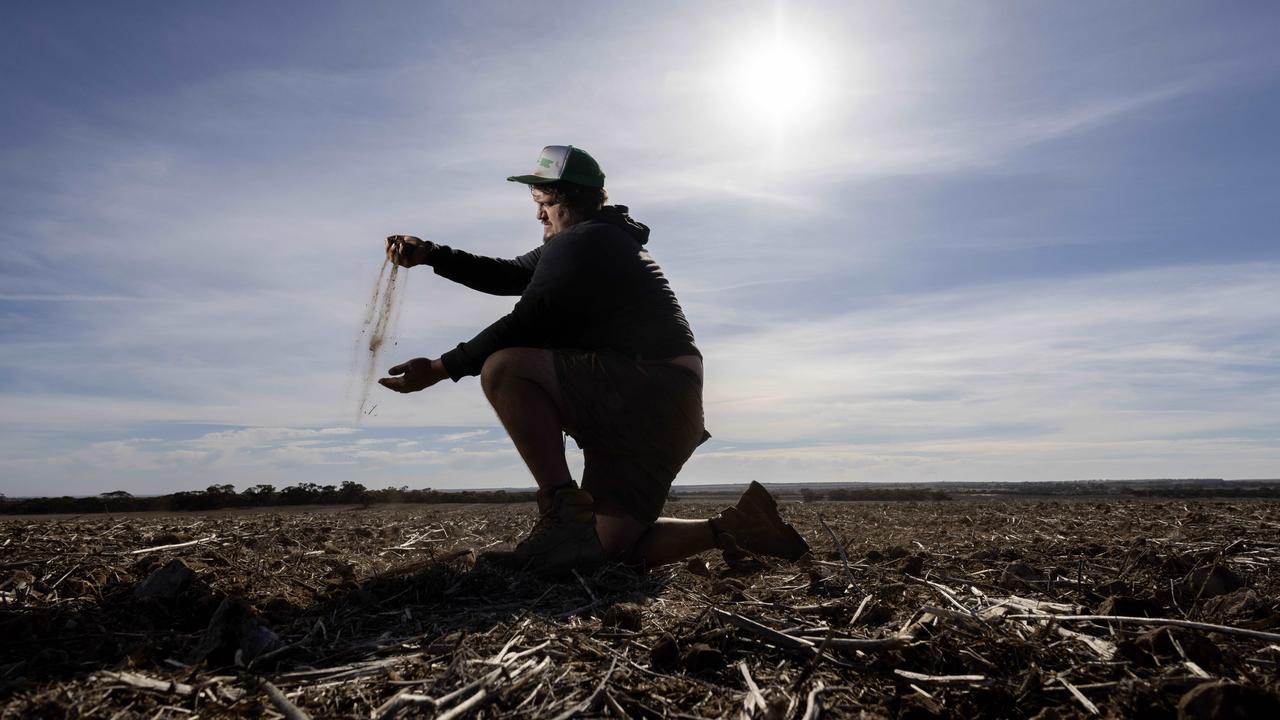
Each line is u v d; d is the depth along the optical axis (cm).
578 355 298
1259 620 216
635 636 206
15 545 349
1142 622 203
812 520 630
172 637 203
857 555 356
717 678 176
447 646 194
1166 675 172
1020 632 205
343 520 617
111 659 186
